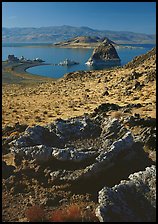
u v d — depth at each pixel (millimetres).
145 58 96875
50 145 22344
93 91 72688
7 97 73750
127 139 20453
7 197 18109
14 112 48406
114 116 35188
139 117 30953
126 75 77688
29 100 66812
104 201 15500
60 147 22078
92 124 23812
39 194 18109
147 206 15938
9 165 21000
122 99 55938
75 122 24047
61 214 15992
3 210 17016
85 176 18297
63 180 18500
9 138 26281
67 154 19469
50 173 18984
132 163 19797
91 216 15844
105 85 77562
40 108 52750
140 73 73438
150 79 65250
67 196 17859
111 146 19766
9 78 132500
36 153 19938
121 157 19641
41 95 76250
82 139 22812
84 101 59156
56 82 104875
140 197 16297
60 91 80875
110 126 22828
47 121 40094
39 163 19844
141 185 16781
